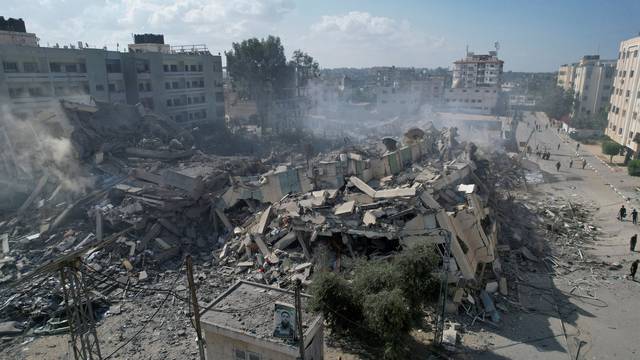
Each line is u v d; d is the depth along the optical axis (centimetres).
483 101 10906
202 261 2573
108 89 5250
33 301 2091
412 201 2375
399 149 3297
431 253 1881
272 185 2930
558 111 9894
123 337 1906
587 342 1902
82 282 1424
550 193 4216
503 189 4203
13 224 2738
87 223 2739
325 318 1828
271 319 1591
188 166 3438
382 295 1686
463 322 2025
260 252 2481
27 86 4397
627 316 2102
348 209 2416
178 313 2080
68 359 1758
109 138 3628
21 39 4978
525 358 1791
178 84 6128
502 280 2308
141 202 2777
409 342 1861
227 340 1554
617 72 6391
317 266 2280
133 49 6134
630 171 4909
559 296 2281
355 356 1811
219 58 6762
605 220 3441
